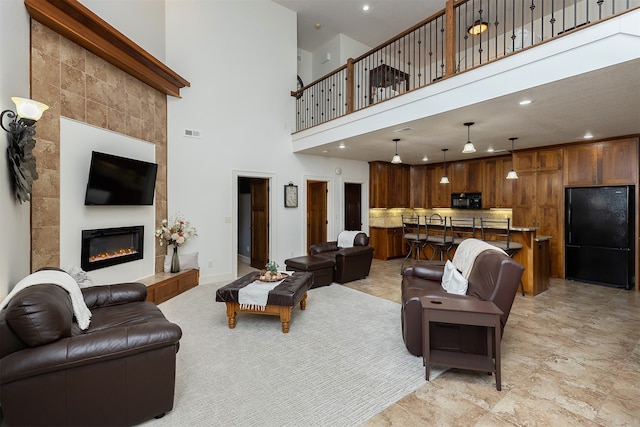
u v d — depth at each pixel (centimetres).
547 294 464
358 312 382
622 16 242
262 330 326
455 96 359
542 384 226
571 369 247
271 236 633
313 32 715
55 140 319
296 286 340
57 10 305
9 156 214
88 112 358
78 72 346
